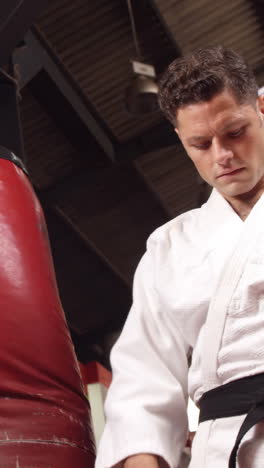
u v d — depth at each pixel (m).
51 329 1.74
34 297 1.78
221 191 1.23
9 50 3.29
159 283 1.24
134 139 6.93
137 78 5.41
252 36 6.47
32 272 1.84
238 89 1.17
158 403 1.18
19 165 2.20
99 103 6.55
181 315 1.20
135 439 1.13
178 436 1.19
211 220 1.24
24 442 1.50
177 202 7.99
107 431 1.18
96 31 6.00
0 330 1.66
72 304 9.31
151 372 1.23
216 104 1.15
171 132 6.89
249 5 6.15
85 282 8.95
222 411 1.09
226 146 1.17
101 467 1.15
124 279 9.01
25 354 1.64
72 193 7.30
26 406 1.56
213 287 1.16
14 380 1.59
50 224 7.82
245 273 1.12
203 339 1.14
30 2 3.09
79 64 6.17
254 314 1.10
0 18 3.10
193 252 1.23
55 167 7.10
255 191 1.23
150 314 1.27
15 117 3.04
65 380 1.67
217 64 1.18
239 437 0.99
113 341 9.77
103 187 7.44
